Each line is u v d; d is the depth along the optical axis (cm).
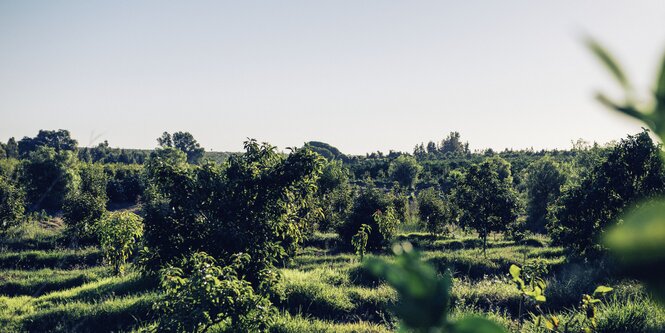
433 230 2578
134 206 3884
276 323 979
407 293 60
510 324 797
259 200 1077
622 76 43
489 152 9012
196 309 729
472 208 2008
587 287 1138
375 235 2320
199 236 1052
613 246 41
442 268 1628
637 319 649
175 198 1048
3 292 1609
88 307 1170
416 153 10594
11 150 7531
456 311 898
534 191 2986
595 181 1478
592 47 43
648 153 1363
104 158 8244
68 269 1941
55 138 8475
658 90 42
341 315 1173
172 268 802
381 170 5972
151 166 1074
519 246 2156
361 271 1505
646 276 40
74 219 2323
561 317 699
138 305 1155
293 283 1274
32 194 3272
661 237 39
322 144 10188
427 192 2830
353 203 2772
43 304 1270
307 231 2144
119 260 1536
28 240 2300
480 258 1756
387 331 973
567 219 1537
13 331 1053
